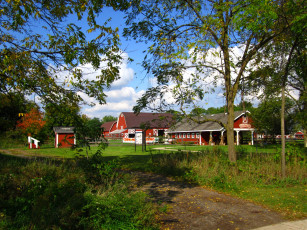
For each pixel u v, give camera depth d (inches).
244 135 1750.7
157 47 415.5
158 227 206.8
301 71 475.5
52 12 283.3
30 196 218.5
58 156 777.6
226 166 428.8
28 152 948.6
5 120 1019.9
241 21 346.6
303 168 418.6
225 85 481.1
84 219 187.9
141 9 387.9
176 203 278.8
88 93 300.4
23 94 294.8
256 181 370.6
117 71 295.1
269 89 474.9
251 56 451.8
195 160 489.1
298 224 216.1
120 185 283.4
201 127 1625.2
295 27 354.0
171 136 1951.3
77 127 313.9
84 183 268.8
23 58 264.8
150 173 477.4
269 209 258.2
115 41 277.0
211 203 279.7
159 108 443.5
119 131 2377.0
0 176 273.6
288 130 1263.5
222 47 453.4
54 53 291.9
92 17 256.4
